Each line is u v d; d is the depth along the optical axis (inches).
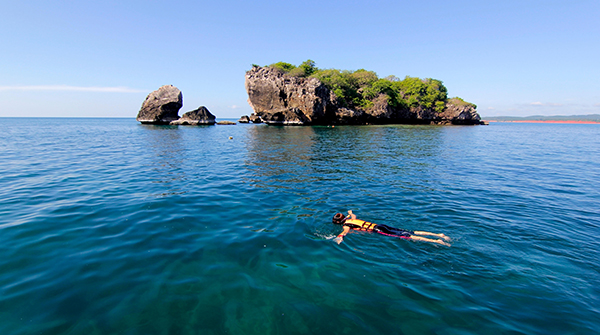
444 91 3228.3
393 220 285.1
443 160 676.7
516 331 137.7
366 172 528.1
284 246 227.5
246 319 144.9
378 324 142.6
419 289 171.5
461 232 255.4
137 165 578.6
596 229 262.4
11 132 1583.4
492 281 179.0
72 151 776.3
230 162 634.2
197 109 2568.9
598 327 138.9
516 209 320.8
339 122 2452.0
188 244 227.8
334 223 274.5
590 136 1724.9
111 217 281.4
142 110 2516.0
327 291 169.5
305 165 600.7
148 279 178.2
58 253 207.3
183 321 142.6
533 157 753.6
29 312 145.3
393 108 2689.5
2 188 379.6
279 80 2297.0
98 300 156.9
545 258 207.6
